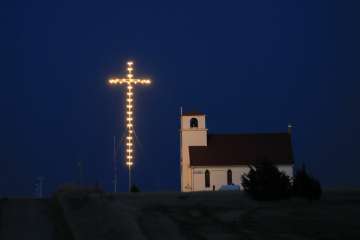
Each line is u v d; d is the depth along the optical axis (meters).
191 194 81.81
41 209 62.53
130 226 50.91
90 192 75.25
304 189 76.69
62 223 54.06
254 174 76.88
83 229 49.97
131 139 108.50
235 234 54.75
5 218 57.09
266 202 74.50
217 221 60.72
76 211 58.12
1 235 49.34
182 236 52.78
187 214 63.91
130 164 106.75
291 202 75.00
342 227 59.12
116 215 54.25
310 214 66.31
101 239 46.66
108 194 77.50
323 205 73.19
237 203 72.94
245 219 62.41
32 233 50.16
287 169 138.38
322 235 55.47
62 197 66.88
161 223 57.66
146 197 77.06
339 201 76.75
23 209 62.44
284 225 59.75
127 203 70.00
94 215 55.47
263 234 55.34
